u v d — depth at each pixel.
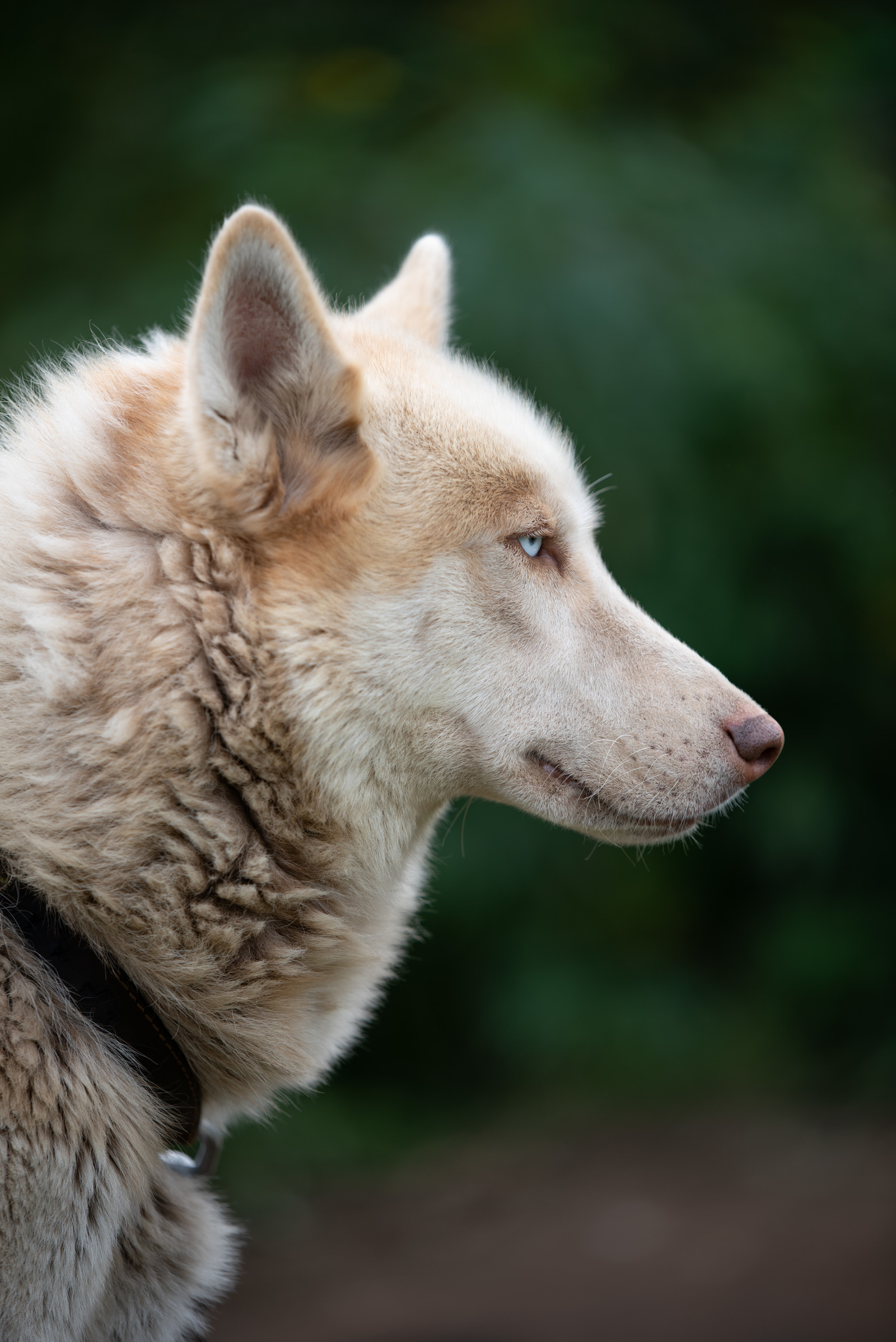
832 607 9.73
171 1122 3.58
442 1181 9.16
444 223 8.41
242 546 3.56
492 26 10.05
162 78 9.86
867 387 9.57
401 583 3.73
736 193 9.66
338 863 3.70
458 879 8.66
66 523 3.52
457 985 10.02
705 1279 7.43
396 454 3.82
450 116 9.23
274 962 3.58
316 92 9.53
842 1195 8.16
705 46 10.77
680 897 10.49
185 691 3.43
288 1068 3.70
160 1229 3.62
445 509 3.80
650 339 8.47
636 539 8.45
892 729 10.16
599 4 10.37
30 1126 3.22
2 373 8.19
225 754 3.49
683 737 3.98
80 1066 3.34
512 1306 7.38
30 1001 3.32
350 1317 7.36
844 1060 9.68
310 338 3.56
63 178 9.52
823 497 9.34
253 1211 8.59
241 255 3.40
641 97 10.38
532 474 3.96
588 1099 9.85
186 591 3.47
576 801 4.02
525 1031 9.55
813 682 9.91
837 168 10.26
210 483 3.48
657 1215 8.32
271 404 3.60
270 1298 7.66
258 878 3.52
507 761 3.94
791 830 9.57
